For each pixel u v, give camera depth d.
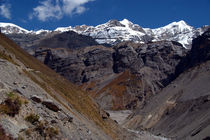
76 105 37.94
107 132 41.25
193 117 83.06
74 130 21.00
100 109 55.16
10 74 22.23
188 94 108.19
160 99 124.94
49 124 17.09
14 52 48.06
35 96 19.03
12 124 13.81
